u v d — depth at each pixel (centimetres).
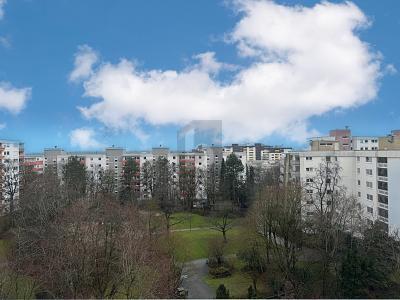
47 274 3234
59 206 4947
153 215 5772
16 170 8725
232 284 4816
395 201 5766
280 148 18375
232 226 7081
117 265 3350
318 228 5044
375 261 4284
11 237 5056
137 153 11994
